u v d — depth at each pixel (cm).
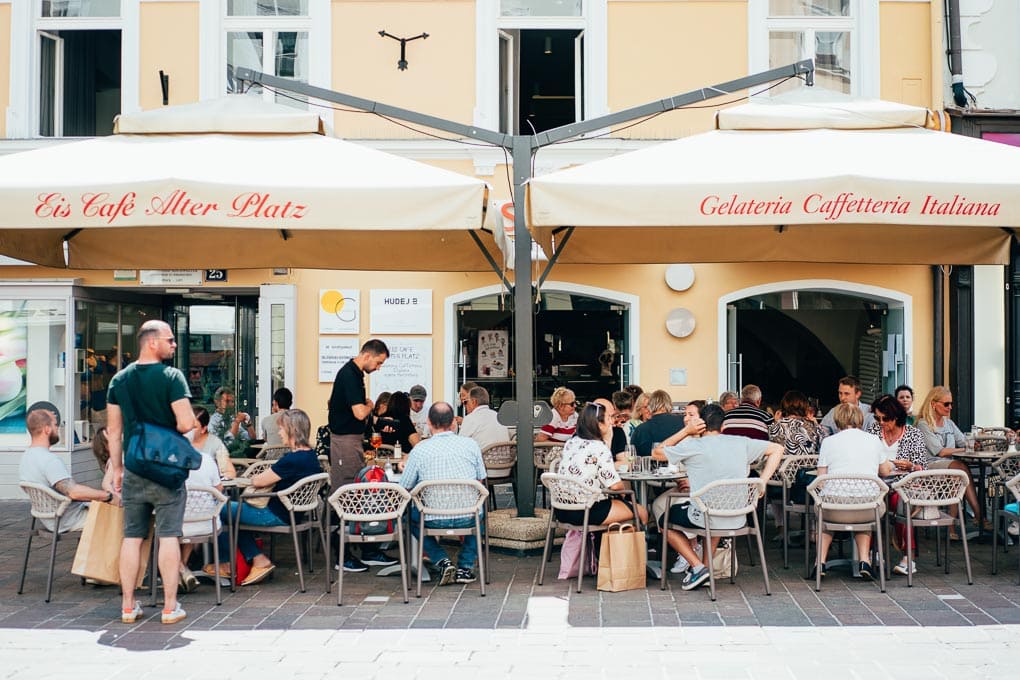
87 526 784
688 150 847
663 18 1333
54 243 1025
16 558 945
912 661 613
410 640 671
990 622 702
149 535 777
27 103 1334
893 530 979
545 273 955
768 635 673
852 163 802
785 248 1078
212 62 1333
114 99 1359
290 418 848
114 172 789
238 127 874
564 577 855
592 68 1330
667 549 885
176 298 1481
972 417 1318
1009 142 1316
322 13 1335
